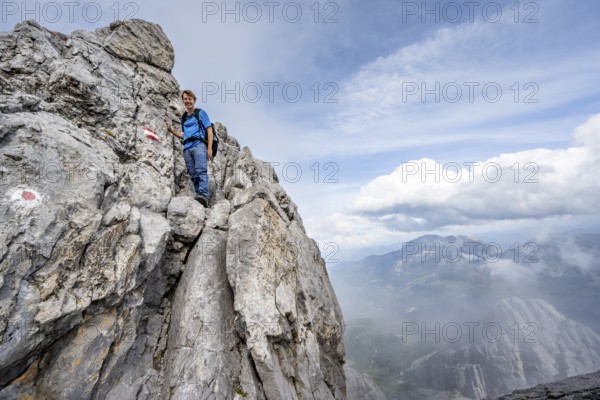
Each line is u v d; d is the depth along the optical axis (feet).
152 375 23.15
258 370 23.49
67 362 18.80
